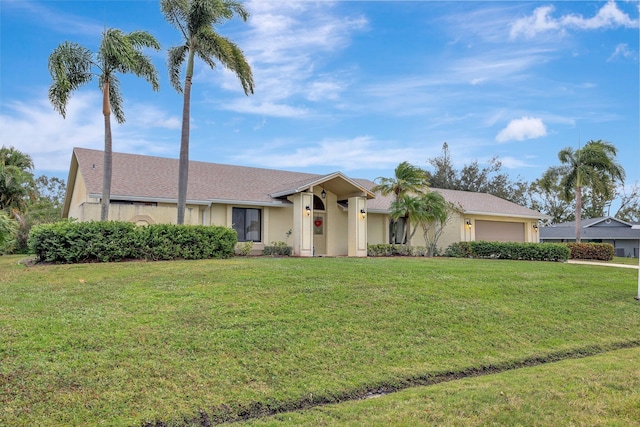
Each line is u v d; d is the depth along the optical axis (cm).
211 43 1634
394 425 456
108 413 468
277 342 691
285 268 1185
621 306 1137
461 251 2289
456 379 648
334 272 1168
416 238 2469
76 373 535
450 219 2450
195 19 1619
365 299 940
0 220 1355
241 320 757
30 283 967
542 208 5203
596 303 1140
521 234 2744
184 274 1059
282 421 479
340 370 632
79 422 448
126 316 733
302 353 667
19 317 704
